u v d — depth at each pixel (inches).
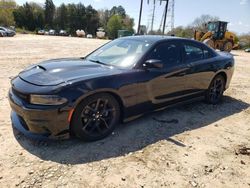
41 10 3996.1
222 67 224.8
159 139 158.1
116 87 147.9
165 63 178.9
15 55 483.5
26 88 134.0
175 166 132.2
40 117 129.4
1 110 184.4
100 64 168.7
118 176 121.0
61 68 152.0
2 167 121.2
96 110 144.9
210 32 878.4
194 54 203.5
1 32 1472.7
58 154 133.8
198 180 123.1
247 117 208.5
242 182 124.6
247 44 1512.1
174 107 215.2
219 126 185.9
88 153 136.6
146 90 165.2
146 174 124.0
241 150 153.6
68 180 115.4
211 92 226.8
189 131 173.0
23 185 110.7
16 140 144.3
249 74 408.5
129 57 171.2
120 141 151.3
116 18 3885.3
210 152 148.6
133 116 165.0
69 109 132.1
